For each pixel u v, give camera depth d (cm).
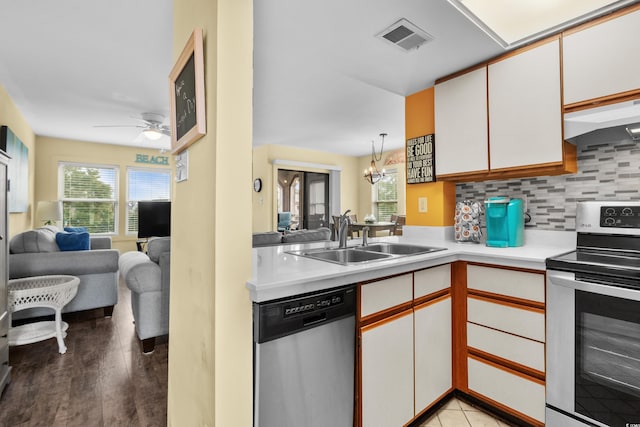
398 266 145
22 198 420
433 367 168
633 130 162
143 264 248
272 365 106
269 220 661
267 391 105
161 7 207
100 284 323
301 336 113
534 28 186
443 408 175
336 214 766
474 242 224
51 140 543
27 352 248
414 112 261
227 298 101
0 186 193
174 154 147
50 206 489
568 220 197
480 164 208
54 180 545
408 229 265
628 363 123
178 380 139
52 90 343
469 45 189
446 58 204
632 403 122
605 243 170
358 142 637
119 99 369
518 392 158
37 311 295
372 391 135
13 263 280
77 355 244
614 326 127
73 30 233
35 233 301
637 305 121
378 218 775
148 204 586
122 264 283
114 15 215
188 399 125
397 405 146
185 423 128
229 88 102
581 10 169
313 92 362
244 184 105
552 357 145
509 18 179
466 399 180
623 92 153
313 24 171
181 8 140
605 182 183
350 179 800
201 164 112
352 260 199
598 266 130
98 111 409
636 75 149
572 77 169
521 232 203
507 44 191
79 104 384
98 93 352
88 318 329
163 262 249
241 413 103
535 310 153
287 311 109
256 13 160
